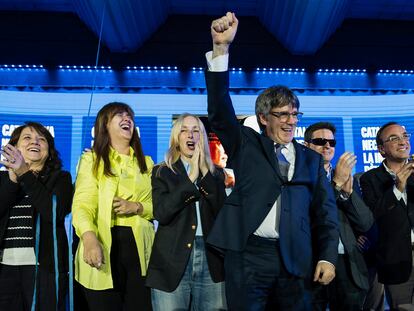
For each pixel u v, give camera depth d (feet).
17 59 20.01
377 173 9.16
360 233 8.22
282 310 5.93
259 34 21.03
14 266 7.16
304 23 18.60
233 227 5.98
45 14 20.65
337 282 7.95
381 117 19.34
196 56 20.59
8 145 7.13
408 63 21.03
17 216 7.38
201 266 7.02
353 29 21.30
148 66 19.70
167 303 6.80
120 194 7.46
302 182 6.19
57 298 6.82
